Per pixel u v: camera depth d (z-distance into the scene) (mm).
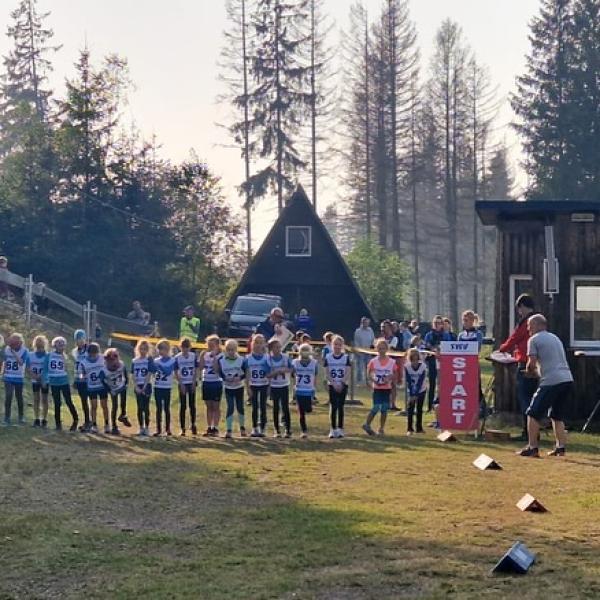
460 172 66250
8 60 72000
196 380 16828
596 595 7039
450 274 66312
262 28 59844
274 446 15070
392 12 62844
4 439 15648
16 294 33094
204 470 12633
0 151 64125
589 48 55156
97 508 10281
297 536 8891
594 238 17406
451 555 8125
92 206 42469
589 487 11203
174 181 44438
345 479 11891
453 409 16359
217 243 44781
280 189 60062
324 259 44219
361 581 7449
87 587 7480
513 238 17734
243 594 7195
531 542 8555
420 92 64188
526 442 15336
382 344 16781
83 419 18516
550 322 17438
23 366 17641
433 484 11477
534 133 55500
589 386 16906
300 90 60156
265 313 33312
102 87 43438
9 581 7672
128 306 41125
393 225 64125
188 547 8594
